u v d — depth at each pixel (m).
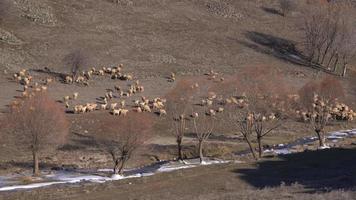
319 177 92.00
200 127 154.88
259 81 156.75
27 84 176.62
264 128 157.75
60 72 194.75
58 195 85.69
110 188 89.25
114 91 182.25
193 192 84.94
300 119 169.25
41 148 112.94
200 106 169.75
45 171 111.19
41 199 83.50
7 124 130.25
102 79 193.62
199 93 181.88
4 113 143.62
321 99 171.38
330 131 166.75
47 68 196.12
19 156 122.19
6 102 156.38
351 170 97.19
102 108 161.12
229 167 103.06
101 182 96.69
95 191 87.50
